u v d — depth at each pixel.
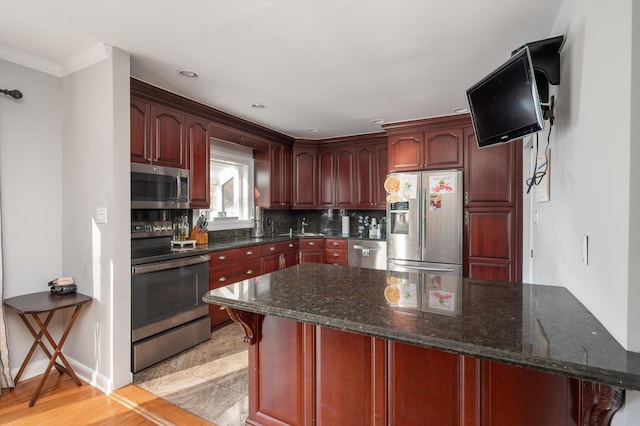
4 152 2.25
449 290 1.52
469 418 1.18
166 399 2.10
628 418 0.93
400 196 3.86
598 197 1.12
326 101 3.22
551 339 0.96
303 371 1.51
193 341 2.91
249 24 1.88
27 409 1.99
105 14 1.78
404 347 1.29
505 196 3.46
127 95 2.25
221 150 4.07
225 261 3.40
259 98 3.12
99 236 2.26
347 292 1.48
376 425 1.35
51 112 2.48
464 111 3.53
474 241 3.60
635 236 0.90
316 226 5.44
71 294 2.34
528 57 1.44
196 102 3.20
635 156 0.90
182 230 3.46
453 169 3.67
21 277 2.33
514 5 1.69
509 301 1.34
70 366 2.31
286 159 4.87
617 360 0.83
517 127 1.62
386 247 4.25
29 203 2.37
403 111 3.54
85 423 1.87
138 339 2.43
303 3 1.68
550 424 1.08
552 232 1.83
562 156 1.58
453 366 1.21
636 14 0.91
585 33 1.26
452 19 1.83
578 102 1.34
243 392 2.19
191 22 1.86
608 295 1.03
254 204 4.63
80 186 2.38
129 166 2.27
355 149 4.78
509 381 1.13
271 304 1.30
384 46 2.13
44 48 2.18
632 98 0.91
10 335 2.29
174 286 2.75
